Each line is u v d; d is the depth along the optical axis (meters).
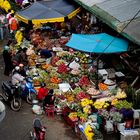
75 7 23.58
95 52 17.92
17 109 18.12
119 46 18.27
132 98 17.03
